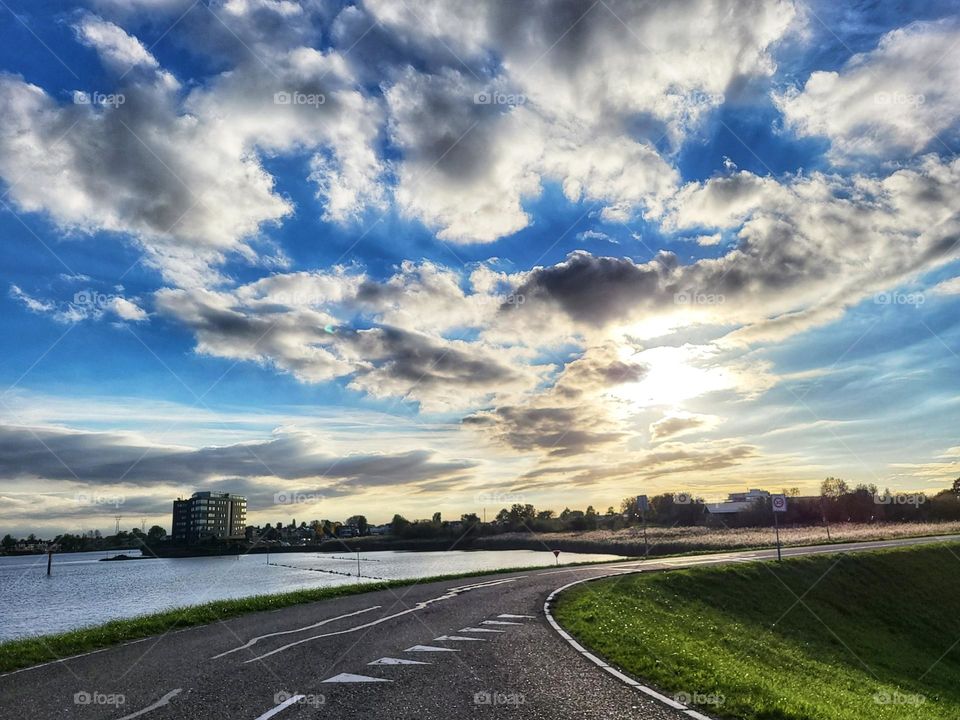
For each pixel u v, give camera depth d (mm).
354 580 55750
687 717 7668
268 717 7461
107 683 9320
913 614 31750
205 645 12492
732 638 18453
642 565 35656
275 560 125125
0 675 10109
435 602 19812
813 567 34188
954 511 94500
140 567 132500
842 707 10859
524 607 18344
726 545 72188
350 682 9227
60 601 55000
